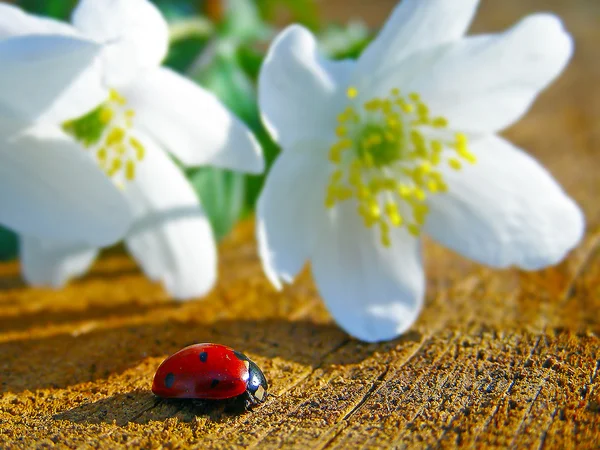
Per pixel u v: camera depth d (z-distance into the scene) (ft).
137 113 0.29
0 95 0.27
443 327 0.30
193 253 0.32
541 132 0.48
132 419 0.26
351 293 0.30
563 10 0.76
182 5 0.42
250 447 0.24
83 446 0.24
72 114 0.27
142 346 0.30
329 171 0.30
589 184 0.41
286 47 0.28
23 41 0.26
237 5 0.40
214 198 0.35
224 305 0.33
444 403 0.26
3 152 0.28
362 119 0.30
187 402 0.26
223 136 0.29
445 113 0.30
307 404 0.26
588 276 0.33
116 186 0.29
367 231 0.30
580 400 0.26
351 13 0.75
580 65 0.62
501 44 0.28
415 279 0.30
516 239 0.30
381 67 0.29
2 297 0.34
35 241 0.32
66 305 0.33
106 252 0.39
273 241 0.29
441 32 0.28
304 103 0.28
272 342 0.30
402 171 0.31
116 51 0.27
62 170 0.28
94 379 0.28
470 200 0.30
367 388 0.27
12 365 0.29
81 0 0.28
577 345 0.28
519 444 0.24
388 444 0.24
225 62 0.37
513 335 0.29
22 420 0.26
